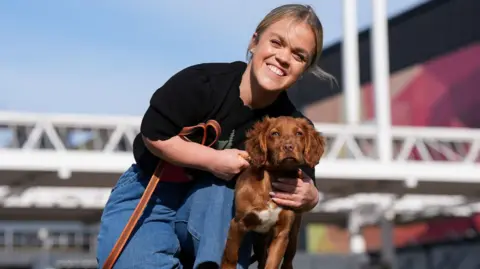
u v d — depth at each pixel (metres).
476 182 16.88
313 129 4.03
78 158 14.31
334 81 4.34
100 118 14.82
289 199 3.85
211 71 3.97
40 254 21.25
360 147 18.64
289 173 3.89
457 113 26.98
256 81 3.96
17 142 14.77
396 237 30.05
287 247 4.13
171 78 3.91
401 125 29.17
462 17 26.67
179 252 4.04
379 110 16.69
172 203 4.04
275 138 3.86
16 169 13.94
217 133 3.90
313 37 3.96
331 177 15.96
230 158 3.83
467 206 21.03
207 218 3.88
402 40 29.23
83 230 27.16
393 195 18.50
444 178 16.61
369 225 21.64
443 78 27.62
